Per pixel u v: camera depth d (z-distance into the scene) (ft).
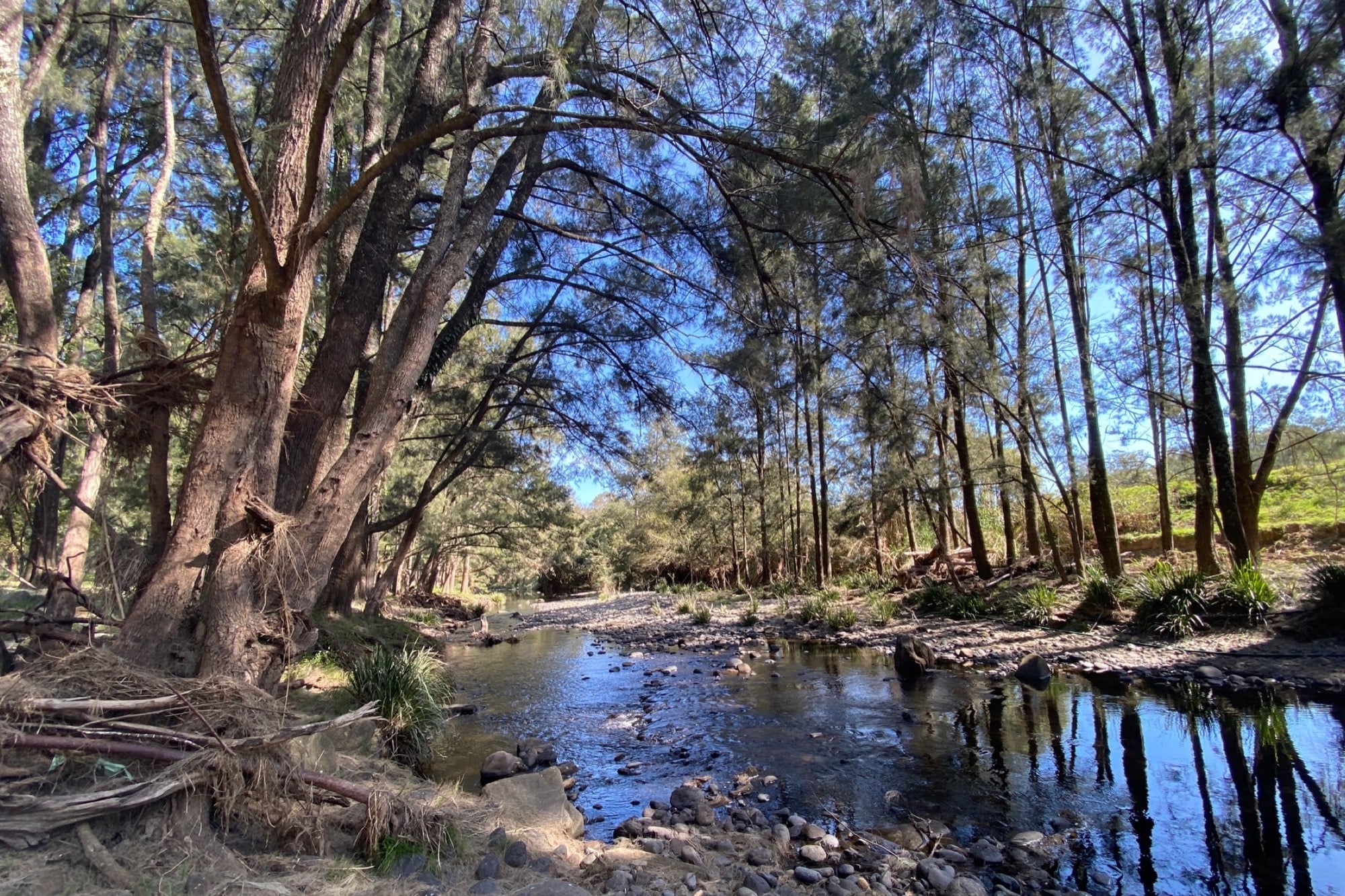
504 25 24.03
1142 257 43.04
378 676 21.59
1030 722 24.34
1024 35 38.27
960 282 25.84
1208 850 14.42
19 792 9.21
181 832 9.62
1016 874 13.80
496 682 37.81
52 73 27.45
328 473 15.49
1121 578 41.04
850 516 74.38
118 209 35.88
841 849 15.01
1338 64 26.96
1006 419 45.80
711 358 29.40
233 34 33.47
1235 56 33.68
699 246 27.68
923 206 18.28
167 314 38.09
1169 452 52.47
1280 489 56.29
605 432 46.60
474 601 118.83
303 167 16.22
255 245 15.89
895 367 42.27
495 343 62.80
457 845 11.48
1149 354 40.78
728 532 111.14
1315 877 13.01
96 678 10.62
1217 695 25.68
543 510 80.48
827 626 50.80
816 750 22.82
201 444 14.40
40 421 13.56
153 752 9.91
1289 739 20.45
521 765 20.54
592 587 163.02
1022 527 66.69
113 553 16.62
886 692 30.45
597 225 34.65
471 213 20.56
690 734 25.62
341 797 11.69
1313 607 31.27
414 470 84.84
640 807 18.19
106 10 31.30
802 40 22.06
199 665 12.71
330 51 16.96
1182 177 37.35
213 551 13.87
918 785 19.19
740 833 15.70
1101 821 16.22
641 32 24.17
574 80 21.18
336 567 40.86
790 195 20.89
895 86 21.20
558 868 12.05
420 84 23.11
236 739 10.61
